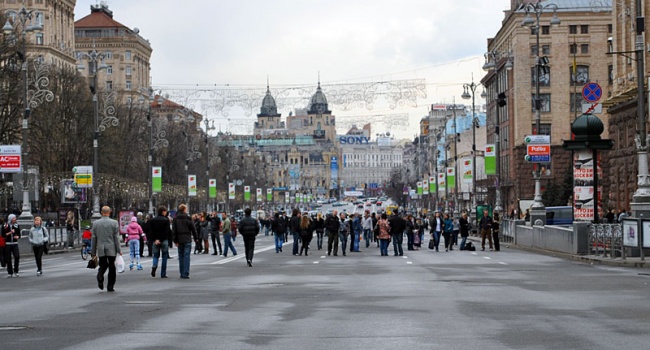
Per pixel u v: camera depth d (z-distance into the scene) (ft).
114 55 598.75
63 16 476.54
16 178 208.64
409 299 73.26
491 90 437.58
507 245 197.98
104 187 294.05
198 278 101.40
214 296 77.46
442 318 60.23
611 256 123.85
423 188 442.91
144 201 397.80
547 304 68.44
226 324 58.03
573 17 355.97
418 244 195.21
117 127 340.18
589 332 53.06
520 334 52.44
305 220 164.45
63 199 238.27
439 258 146.72
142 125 383.45
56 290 86.22
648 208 122.52
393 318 60.49
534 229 175.01
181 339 51.57
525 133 360.89
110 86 588.09
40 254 113.91
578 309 64.85
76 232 224.12
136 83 606.55
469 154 456.86
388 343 49.57
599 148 147.54
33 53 430.20
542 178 358.64
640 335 51.72
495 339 50.65
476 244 220.02
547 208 225.97
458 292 79.41
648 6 214.07
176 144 407.64
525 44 360.28
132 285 91.45
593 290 80.23
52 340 51.52
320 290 82.89
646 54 214.69
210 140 468.34
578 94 359.05
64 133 305.73
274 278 99.96
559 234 151.23
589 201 149.18
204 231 174.29
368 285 88.33
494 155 237.86
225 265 129.39
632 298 72.59
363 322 58.54
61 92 311.68
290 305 69.36
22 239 182.50
